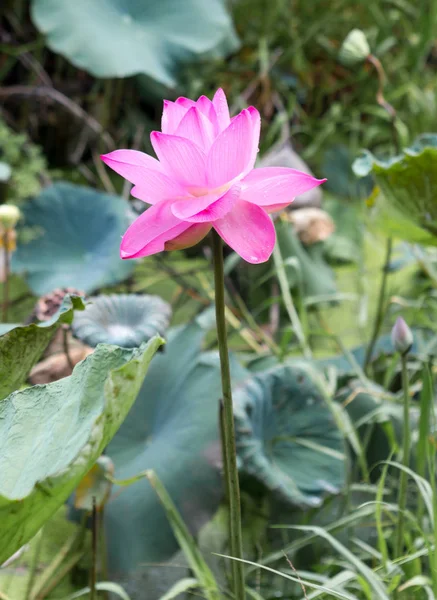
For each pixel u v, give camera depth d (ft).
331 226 10.11
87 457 4.77
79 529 6.79
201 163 4.96
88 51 10.43
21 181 9.86
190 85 12.60
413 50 13.78
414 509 6.98
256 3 13.80
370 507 6.68
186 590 6.46
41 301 7.31
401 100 13.89
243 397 6.76
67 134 13.24
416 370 7.76
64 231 9.07
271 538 6.97
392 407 7.14
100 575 6.70
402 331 5.96
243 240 4.96
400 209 6.99
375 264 11.15
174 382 7.30
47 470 4.95
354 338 9.27
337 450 6.89
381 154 13.17
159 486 6.25
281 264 8.13
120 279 8.60
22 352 5.61
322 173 13.01
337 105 13.58
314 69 14.48
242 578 5.32
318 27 13.80
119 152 5.08
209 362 7.26
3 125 10.84
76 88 13.05
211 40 11.28
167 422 7.14
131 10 11.19
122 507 6.77
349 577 5.85
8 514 4.71
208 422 6.94
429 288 10.04
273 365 7.55
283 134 11.99
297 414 6.96
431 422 6.99
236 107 12.41
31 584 6.51
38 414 5.26
